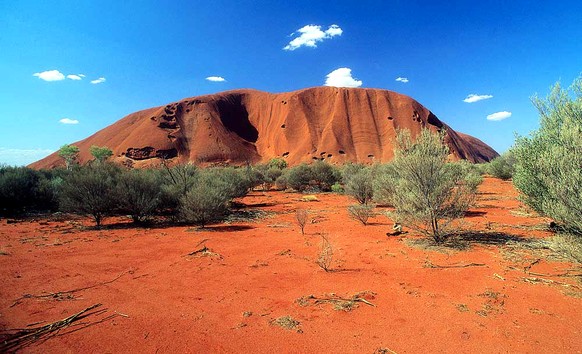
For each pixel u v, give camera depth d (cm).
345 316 461
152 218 1496
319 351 375
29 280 639
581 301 488
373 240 933
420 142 925
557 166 662
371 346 383
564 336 394
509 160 2898
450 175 926
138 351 382
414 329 420
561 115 809
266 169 4634
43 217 1569
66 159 6831
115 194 1275
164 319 464
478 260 706
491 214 1302
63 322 455
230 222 1345
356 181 1789
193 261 759
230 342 398
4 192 1609
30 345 399
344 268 681
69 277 655
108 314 484
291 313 474
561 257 686
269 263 730
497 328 417
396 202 945
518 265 664
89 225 1327
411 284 578
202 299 534
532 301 493
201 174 2205
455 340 391
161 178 1973
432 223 878
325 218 1382
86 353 380
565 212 625
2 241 1005
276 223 1302
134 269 705
